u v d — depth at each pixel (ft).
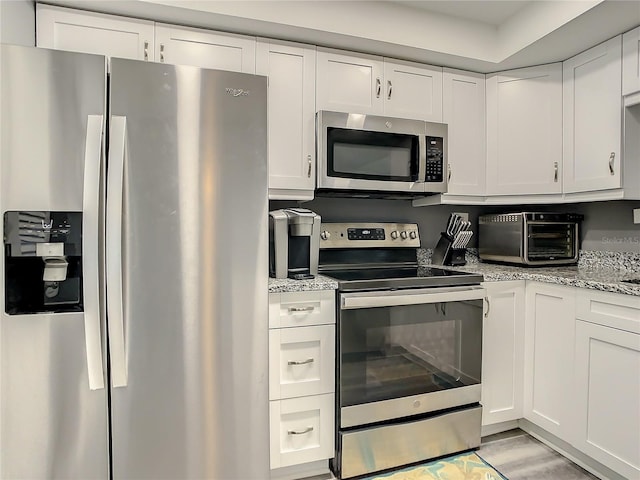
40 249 3.83
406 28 6.79
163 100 4.23
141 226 4.17
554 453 6.54
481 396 6.69
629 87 6.22
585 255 7.98
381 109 7.17
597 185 6.76
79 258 4.00
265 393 4.78
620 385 5.42
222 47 6.17
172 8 5.55
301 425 5.75
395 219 8.46
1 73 3.69
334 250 7.63
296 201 7.73
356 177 6.83
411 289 6.16
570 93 7.26
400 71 7.31
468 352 6.48
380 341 5.96
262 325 4.74
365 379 5.89
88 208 3.85
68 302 4.00
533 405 6.87
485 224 8.54
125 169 4.09
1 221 3.72
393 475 5.95
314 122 6.73
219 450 4.58
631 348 5.28
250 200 4.64
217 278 4.50
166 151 4.25
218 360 4.53
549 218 7.68
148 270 4.20
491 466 6.17
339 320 5.80
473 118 7.93
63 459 3.96
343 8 6.38
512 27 7.08
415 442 6.17
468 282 6.54
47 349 3.89
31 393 3.86
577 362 6.05
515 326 6.97
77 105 3.89
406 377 6.11
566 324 6.25
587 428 5.89
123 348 4.08
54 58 3.83
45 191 3.82
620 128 6.40
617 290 5.42
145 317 4.20
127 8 5.54
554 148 7.47
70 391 3.96
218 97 4.48
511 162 7.84
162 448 4.32
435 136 7.38
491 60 7.43
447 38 7.08
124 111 4.07
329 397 5.84
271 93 6.47
